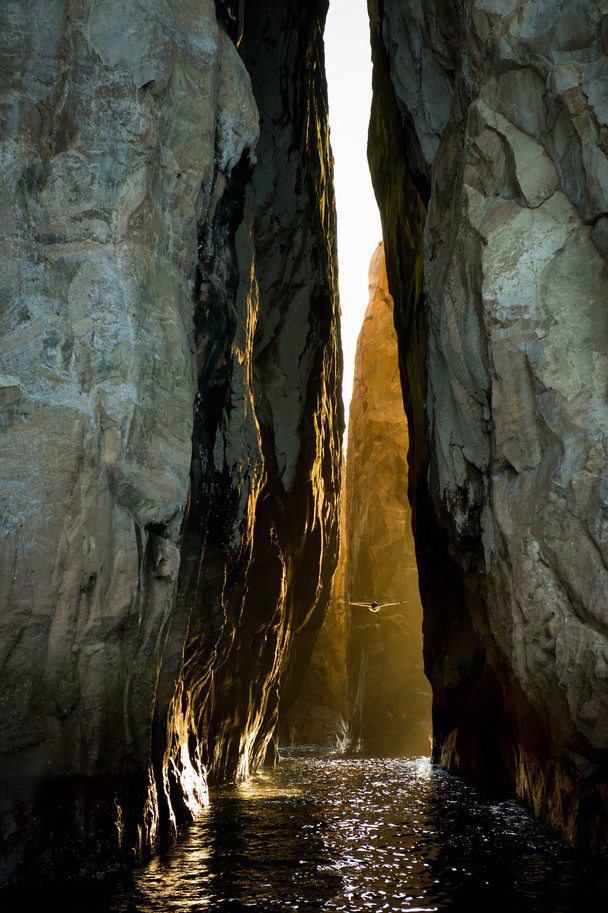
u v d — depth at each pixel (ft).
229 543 33.91
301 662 63.36
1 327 20.90
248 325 38.47
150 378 23.62
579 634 21.59
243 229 39.14
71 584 20.16
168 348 24.70
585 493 21.99
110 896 17.11
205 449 30.55
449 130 33.01
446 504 31.83
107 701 20.84
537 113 26.35
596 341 23.67
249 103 32.37
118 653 21.34
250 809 29.63
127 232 23.75
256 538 42.96
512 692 30.63
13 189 21.80
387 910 16.10
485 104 28.14
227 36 32.96
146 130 24.54
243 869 19.65
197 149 27.37
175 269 26.08
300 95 50.88
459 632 42.80
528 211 25.98
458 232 29.17
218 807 30.09
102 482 21.30
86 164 23.32
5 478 19.79
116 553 21.40
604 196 23.52
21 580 19.39
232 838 23.73
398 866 20.02
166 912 15.84
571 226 24.95
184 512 24.76
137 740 21.90
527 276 25.31
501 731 37.42
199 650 32.01
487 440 28.71
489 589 27.55
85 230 22.99
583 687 21.16
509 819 27.17
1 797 18.26
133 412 22.41
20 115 22.38
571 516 22.34
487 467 28.63
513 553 24.71
